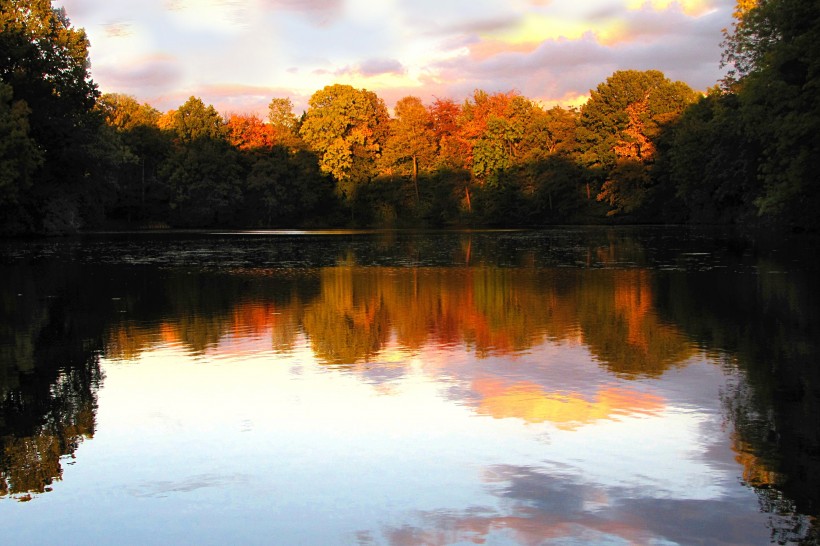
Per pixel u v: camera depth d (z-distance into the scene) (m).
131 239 57.41
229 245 48.78
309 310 18.02
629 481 6.82
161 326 15.98
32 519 6.25
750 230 54.59
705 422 8.55
